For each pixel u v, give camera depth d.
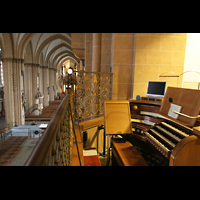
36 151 0.65
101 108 5.37
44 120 20.92
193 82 5.35
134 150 3.38
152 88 4.56
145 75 5.42
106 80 5.40
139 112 4.56
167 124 3.43
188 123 2.67
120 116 3.91
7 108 17.55
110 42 5.87
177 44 5.33
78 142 3.21
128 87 5.58
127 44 5.44
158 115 4.16
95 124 4.69
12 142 12.93
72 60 48.28
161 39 5.30
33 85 24.78
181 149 2.40
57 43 29.14
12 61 17.30
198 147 2.49
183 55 5.37
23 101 18.77
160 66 5.40
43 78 30.02
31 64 23.98
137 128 4.37
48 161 0.79
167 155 2.66
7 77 17.30
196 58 5.27
